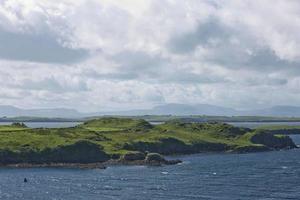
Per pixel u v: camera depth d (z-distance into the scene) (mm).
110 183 156750
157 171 189125
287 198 132125
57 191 141625
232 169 198125
